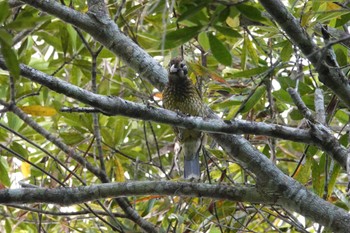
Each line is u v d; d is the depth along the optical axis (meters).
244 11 6.09
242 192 9.66
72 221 12.88
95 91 10.02
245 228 10.82
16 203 9.47
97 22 10.00
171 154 14.13
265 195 9.63
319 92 9.78
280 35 9.98
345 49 10.27
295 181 9.63
